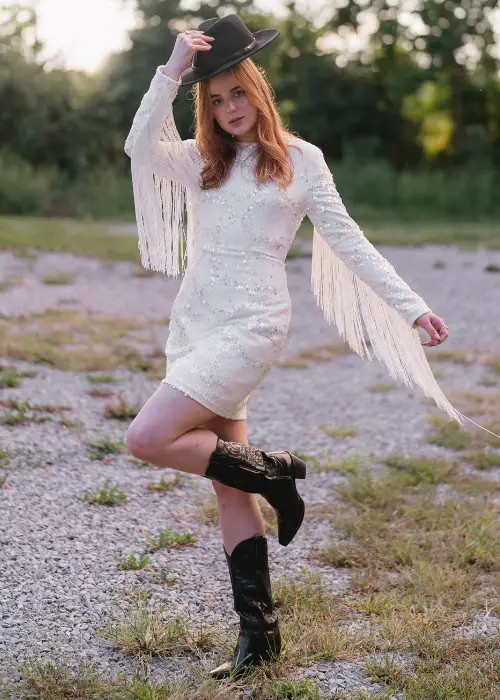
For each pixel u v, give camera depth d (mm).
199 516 4102
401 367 2875
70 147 25547
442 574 3457
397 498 4395
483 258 14891
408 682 2711
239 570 2801
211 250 2715
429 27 29516
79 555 3621
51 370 6875
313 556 3748
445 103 31922
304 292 11594
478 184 25312
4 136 25531
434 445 5418
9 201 21828
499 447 5352
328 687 2721
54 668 2744
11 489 4312
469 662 2836
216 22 2729
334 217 2709
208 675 2730
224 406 2639
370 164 26219
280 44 29391
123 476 4633
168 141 2832
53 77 25688
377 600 3266
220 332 2650
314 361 7812
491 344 8500
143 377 6789
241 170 2732
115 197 22922
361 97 29484
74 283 11328
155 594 3312
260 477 2689
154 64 27172
